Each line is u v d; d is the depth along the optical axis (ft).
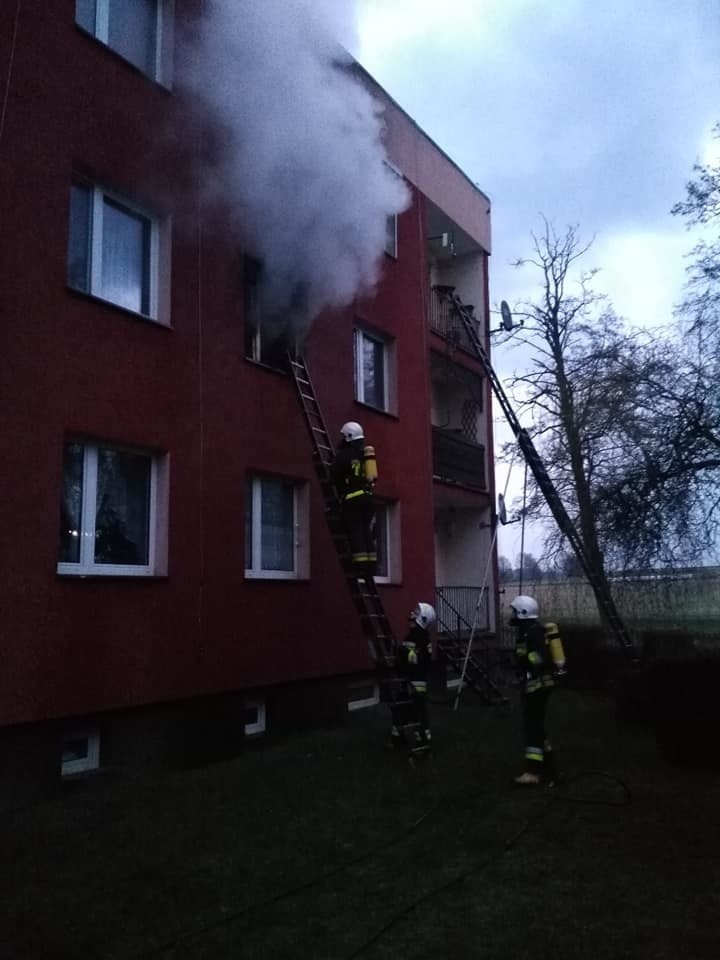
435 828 19.74
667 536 40.96
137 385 25.77
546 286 66.03
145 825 19.52
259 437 30.99
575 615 74.13
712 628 55.67
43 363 22.63
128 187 26.40
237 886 15.79
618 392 44.96
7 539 21.09
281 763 26.66
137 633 24.73
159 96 27.89
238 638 28.78
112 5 27.20
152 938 13.47
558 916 14.49
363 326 41.11
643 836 19.16
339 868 16.84
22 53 22.91
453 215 53.62
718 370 39.63
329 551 34.42
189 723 26.81
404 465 43.04
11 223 22.11
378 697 39.04
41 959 12.65
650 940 13.53
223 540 28.58
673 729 27.12
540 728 24.39
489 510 55.83
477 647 50.67
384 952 13.06
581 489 52.21
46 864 16.79
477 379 57.36
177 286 27.89
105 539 25.05
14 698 20.90
